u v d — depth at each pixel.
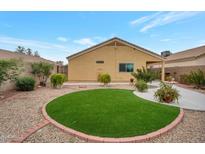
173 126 5.06
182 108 7.27
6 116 6.00
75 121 5.38
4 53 15.62
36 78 16.58
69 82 20.42
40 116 6.05
